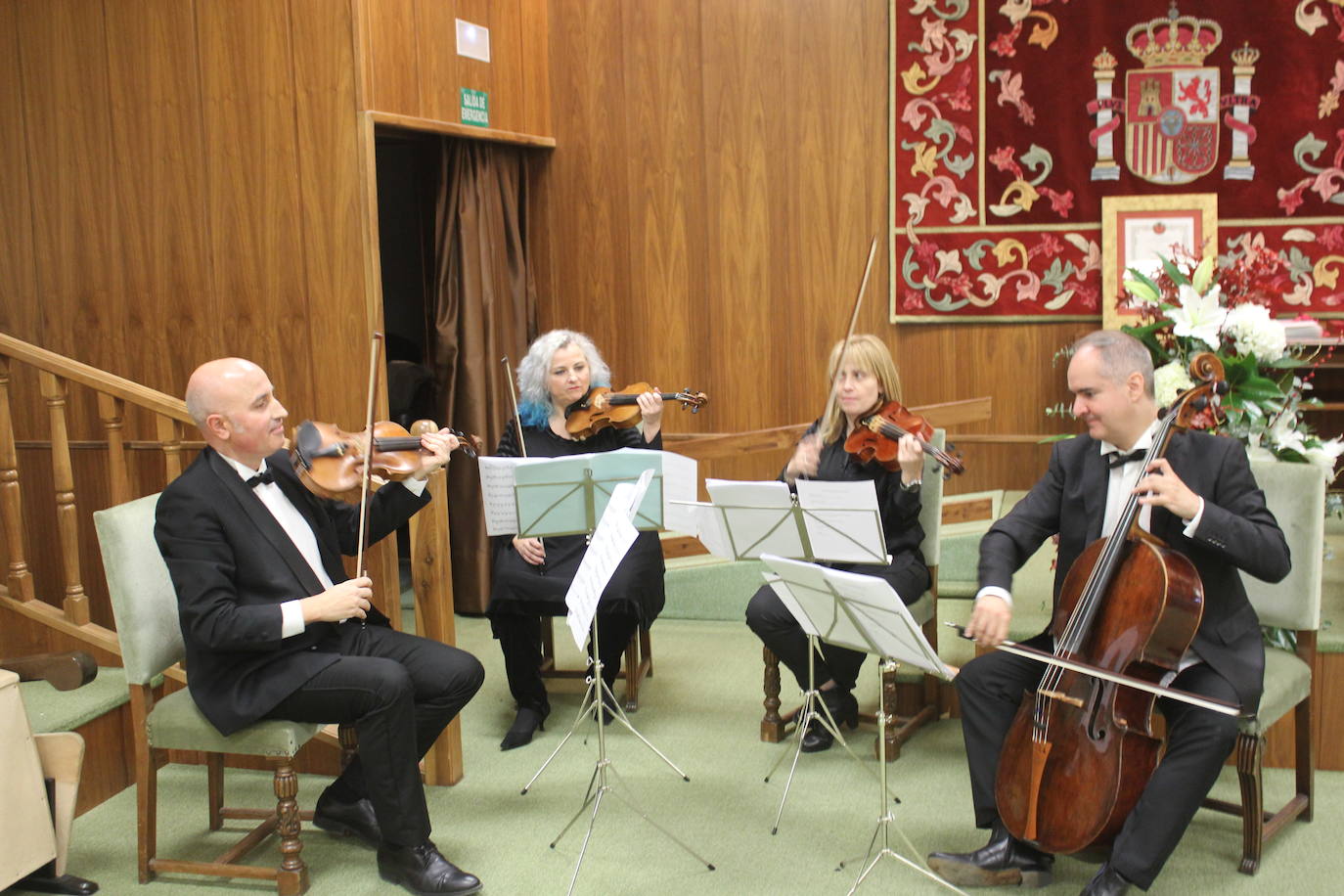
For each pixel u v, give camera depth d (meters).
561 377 3.95
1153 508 2.92
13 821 2.86
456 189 4.94
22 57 3.97
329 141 3.76
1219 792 3.36
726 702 4.12
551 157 5.46
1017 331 5.14
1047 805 2.63
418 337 5.97
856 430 3.69
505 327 5.19
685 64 5.28
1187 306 3.73
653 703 4.13
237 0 3.77
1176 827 2.63
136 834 3.31
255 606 2.83
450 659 3.13
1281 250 4.86
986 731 2.94
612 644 3.93
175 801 3.51
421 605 3.56
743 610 5.01
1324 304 4.84
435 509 3.50
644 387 4.02
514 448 4.03
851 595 2.49
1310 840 3.08
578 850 3.14
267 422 2.92
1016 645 2.68
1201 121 4.87
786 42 5.18
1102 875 2.67
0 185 4.05
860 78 5.14
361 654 3.13
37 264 4.07
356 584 2.91
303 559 3.00
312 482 3.03
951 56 5.04
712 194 5.32
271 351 3.90
